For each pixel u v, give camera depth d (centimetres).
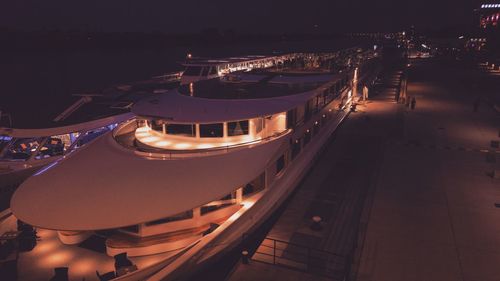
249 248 1161
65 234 966
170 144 1230
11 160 1600
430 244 1145
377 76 5191
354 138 2308
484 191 1513
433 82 4919
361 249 1127
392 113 2969
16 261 881
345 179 1689
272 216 1311
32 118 1928
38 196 885
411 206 1392
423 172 1728
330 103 2159
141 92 2730
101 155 1039
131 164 970
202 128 1216
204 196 945
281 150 1263
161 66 8938
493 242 1151
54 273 883
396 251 1114
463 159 1900
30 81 5941
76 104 2103
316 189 1584
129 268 851
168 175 945
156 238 946
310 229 1267
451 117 2864
